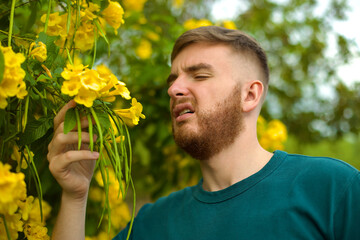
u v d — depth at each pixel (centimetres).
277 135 297
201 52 142
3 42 118
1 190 87
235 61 142
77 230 129
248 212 126
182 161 280
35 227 123
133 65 273
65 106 108
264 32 447
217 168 139
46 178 138
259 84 146
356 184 120
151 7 382
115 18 139
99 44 232
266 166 134
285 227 120
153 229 150
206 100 137
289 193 125
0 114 104
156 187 290
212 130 136
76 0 126
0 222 109
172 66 151
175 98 141
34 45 114
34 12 138
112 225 225
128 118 116
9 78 91
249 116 143
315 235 119
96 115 106
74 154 113
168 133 259
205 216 134
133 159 279
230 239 125
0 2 131
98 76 101
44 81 113
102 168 113
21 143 110
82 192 129
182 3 413
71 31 132
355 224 116
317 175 126
